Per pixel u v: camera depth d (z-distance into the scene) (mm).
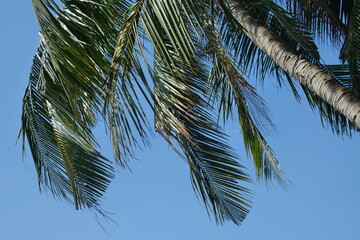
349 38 6270
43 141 7105
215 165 7375
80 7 5613
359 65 6387
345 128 7246
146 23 4977
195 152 7297
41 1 4848
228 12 4957
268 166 7984
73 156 6945
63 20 5426
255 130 7750
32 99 7027
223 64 6746
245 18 6129
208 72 6500
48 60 6590
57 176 7246
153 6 4840
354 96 5234
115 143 5703
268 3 5719
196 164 7438
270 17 7250
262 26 5988
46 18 4914
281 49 5711
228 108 7535
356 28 6242
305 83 5523
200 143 7176
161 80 5863
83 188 7000
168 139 5938
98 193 7020
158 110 5781
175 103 5820
